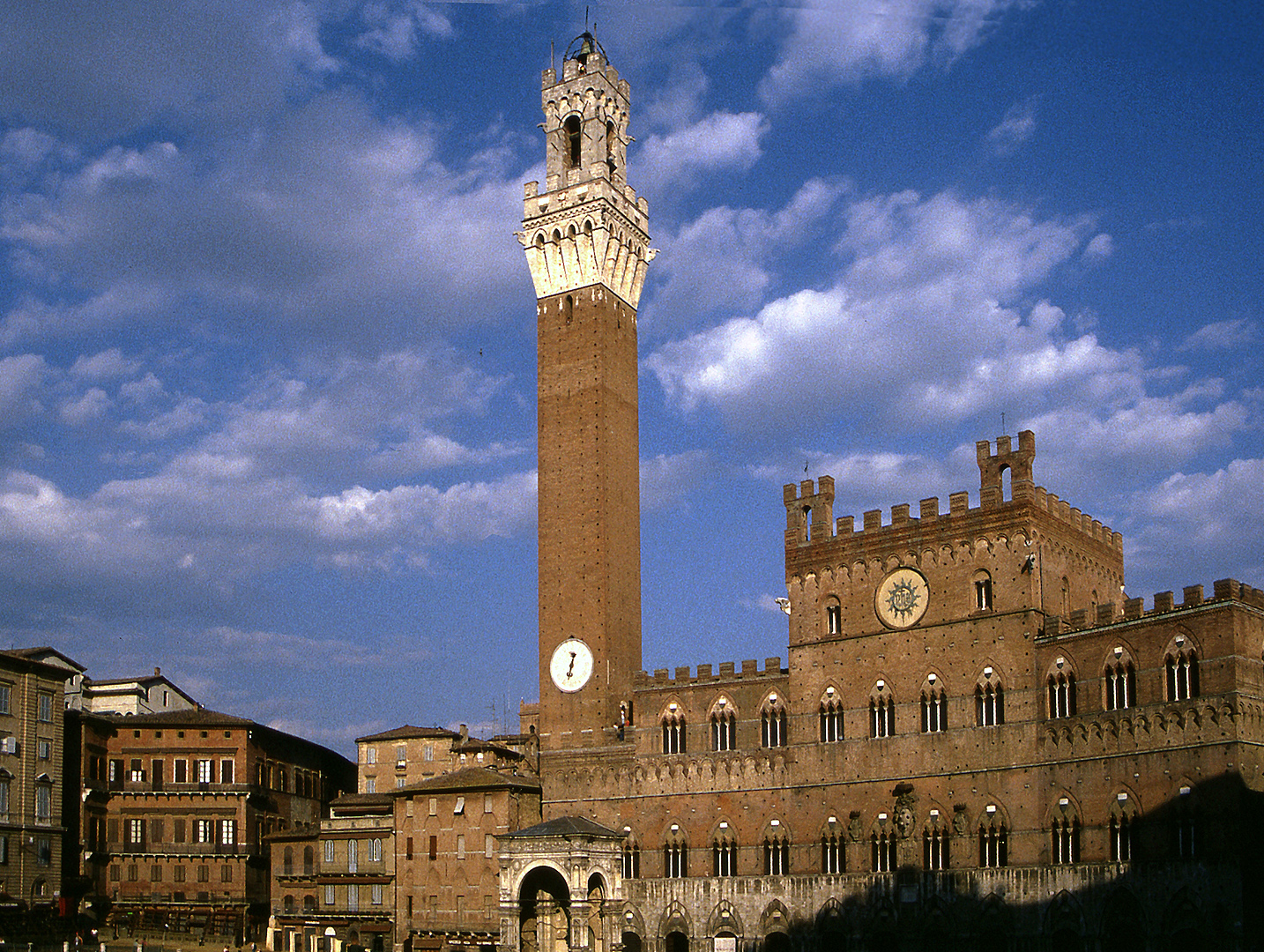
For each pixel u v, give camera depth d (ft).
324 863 495.82
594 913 412.16
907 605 402.31
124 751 527.81
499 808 453.99
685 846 429.79
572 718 458.09
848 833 397.80
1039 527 386.93
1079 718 357.61
